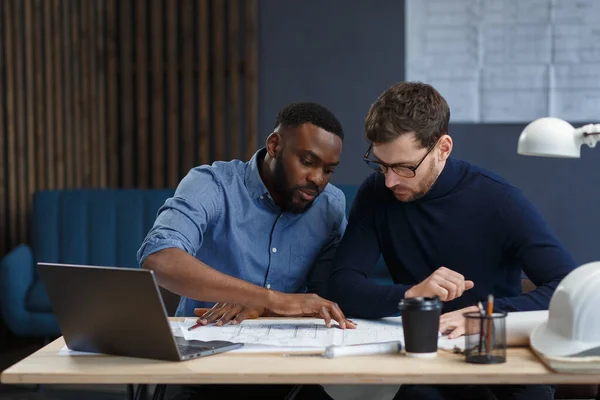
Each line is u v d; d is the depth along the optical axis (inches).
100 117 229.6
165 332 68.4
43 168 223.8
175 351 68.8
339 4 229.9
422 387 91.4
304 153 96.1
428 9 228.5
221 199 102.2
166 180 234.8
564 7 225.9
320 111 97.3
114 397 168.9
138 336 70.2
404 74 229.8
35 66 222.1
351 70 230.4
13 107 219.6
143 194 204.1
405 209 97.9
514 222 94.0
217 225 102.7
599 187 226.8
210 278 86.0
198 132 233.9
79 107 227.5
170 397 97.7
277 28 231.1
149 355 70.7
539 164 227.8
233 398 93.7
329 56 230.5
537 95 227.1
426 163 90.2
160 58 230.2
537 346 68.0
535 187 228.1
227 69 232.7
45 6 221.6
